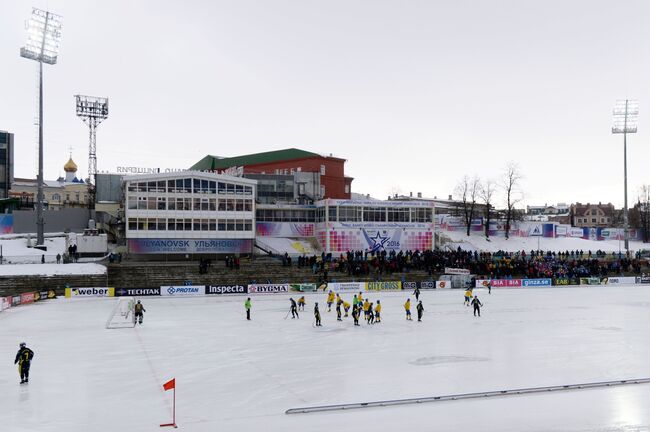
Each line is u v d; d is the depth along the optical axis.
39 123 75.50
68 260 72.62
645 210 135.62
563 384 24.84
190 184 84.38
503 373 27.14
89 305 56.88
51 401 22.38
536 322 45.31
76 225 93.69
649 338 37.47
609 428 18.83
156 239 82.69
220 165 127.31
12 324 43.59
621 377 26.30
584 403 21.91
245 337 37.91
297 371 27.72
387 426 19.08
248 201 87.06
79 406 21.69
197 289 67.44
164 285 69.75
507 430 18.67
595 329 41.50
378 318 45.34
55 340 36.53
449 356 31.41
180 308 54.88
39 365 29.05
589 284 85.00
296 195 102.88
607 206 170.88
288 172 108.06
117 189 94.62
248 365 29.12
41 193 76.62
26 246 77.69
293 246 90.62
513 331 40.56
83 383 25.30
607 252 105.31
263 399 22.69
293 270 76.00
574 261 89.88
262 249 88.31
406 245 94.12
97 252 79.50
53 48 72.62
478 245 104.38
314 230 94.81
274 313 51.12
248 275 73.38
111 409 21.30
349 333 39.66
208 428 18.97
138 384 25.12
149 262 80.44
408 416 20.27
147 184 82.56
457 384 24.98
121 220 87.00
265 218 92.38
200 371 27.73
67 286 65.25
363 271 77.62
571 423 19.36
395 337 37.94
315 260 78.06
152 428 19.02
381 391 23.84
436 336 38.38
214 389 24.27
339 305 46.53
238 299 63.50
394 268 80.00
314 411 21.03
